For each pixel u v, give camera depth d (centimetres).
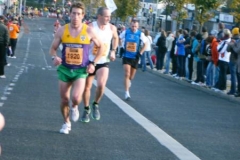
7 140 1082
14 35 3703
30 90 1934
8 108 1491
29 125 1255
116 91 2062
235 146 1194
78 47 1109
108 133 1221
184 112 1681
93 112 1358
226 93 2294
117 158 992
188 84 2692
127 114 1512
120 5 6662
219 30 2506
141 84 2559
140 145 1117
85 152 1023
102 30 1296
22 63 3284
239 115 1738
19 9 11319
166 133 1276
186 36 2898
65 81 1128
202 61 2588
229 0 4250
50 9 16038
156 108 1708
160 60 3450
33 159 945
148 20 6475
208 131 1362
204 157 1054
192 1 3853
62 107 1162
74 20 1102
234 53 2197
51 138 1128
